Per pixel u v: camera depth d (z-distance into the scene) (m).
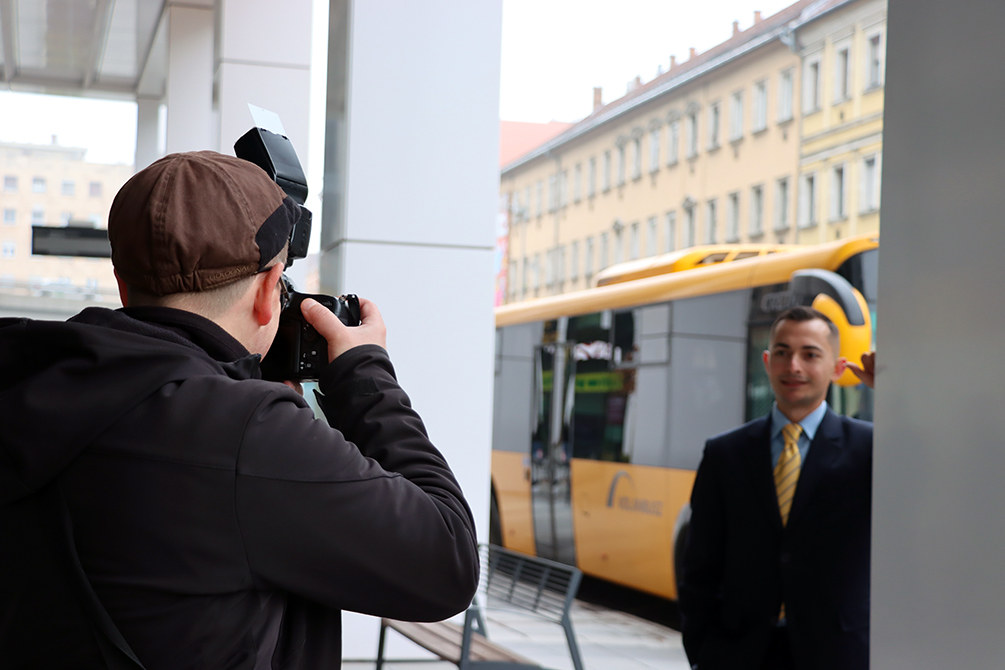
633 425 9.52
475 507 5.41
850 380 7.31
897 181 1.31
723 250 9.59
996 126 1.16
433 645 4.42
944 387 1.22
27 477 1.05
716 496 2.71
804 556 2.53
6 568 1.08
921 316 1.27
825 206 37.50
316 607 1.21
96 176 64.56
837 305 7.43
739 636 2.61
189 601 1.06
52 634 1.06
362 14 5.30
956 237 1.21
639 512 9.33
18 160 63.88
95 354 1.08
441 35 5.38
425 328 5.36
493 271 5.42
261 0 7.84
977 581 1.16
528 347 11.49
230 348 1.18
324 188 5.89
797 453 2.69
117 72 14.49
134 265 1.15
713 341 8.66
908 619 1.27
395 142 5.33
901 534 1.29
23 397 1.07
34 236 6.90
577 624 9.85
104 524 1.06
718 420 8.50
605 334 10.10
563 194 44.66
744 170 40.81
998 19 1.16
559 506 10.63
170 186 1.15
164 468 1.07
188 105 10.53
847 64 37.25
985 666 1.14
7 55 13.69
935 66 1.25
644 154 43.91
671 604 10.91
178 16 10.54
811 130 38.31
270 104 7.83
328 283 5.70
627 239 43.59
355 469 1.13
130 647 1.05
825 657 2.46
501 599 5.32
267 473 1.08
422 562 1.14
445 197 5.38
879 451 1.34
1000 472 1.13
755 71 40.66
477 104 5.41
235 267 1.16
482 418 5.41
